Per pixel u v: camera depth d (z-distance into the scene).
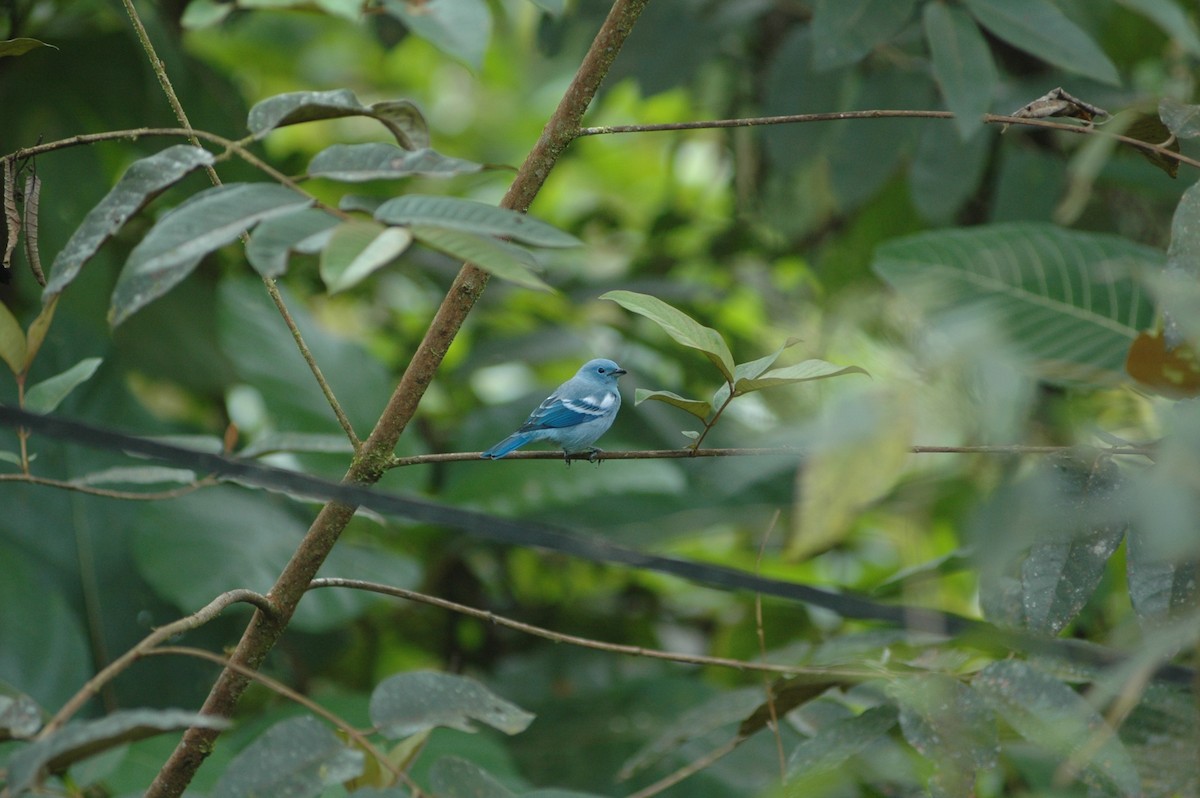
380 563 10.70
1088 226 11.24
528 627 5.52
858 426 2.86
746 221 14.43
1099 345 6.63
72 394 11.00
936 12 7.62
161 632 4.38
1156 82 12.57
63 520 10.51
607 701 10.59
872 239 12.77
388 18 12.21
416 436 11.73
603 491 11.22
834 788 6.09
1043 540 4.37
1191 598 4.70
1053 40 7.62
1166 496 2.87
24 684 9.09
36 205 5.12
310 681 12.23
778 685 6.19
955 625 4.62
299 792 4.19
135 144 11.17
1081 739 4.93
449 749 9.05
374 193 14.17
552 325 13.54
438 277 13.56
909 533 3.53
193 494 10.68
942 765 5.12
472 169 3.97
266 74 17.88
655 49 11.99
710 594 13.83
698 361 12.94
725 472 10.80
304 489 4.03
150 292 3.51
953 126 10.52
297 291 14.12
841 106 11.08
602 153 17.92
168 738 8.71
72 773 5.52
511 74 19.77
